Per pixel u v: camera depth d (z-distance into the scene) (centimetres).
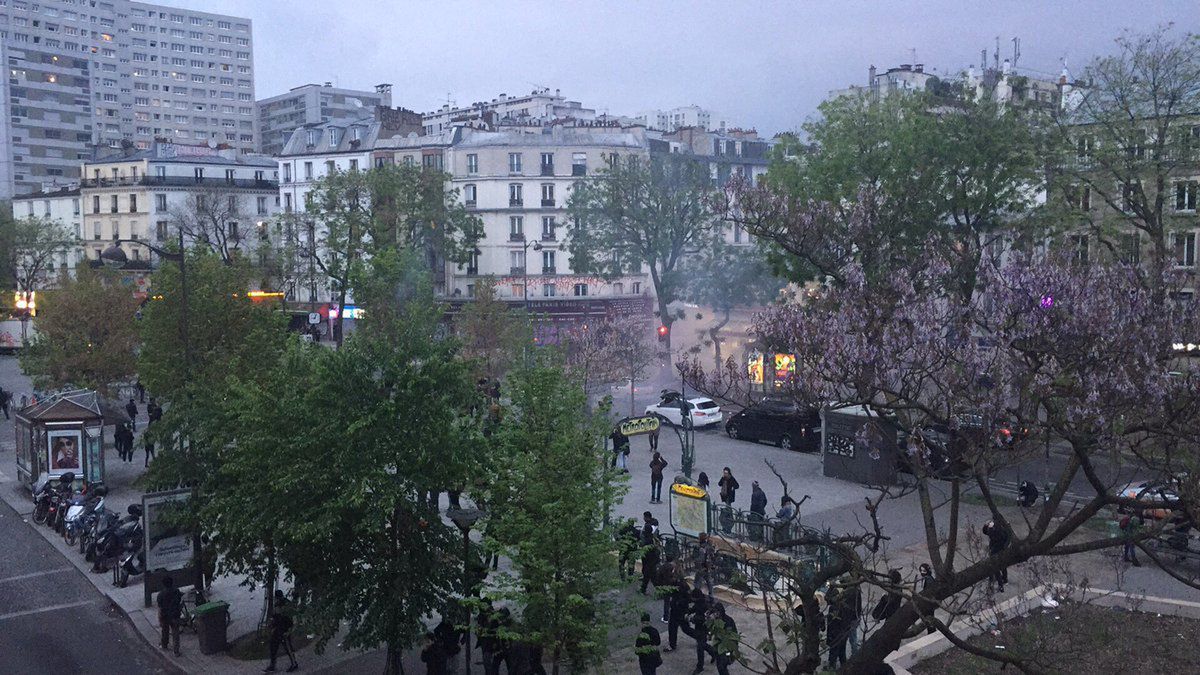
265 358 3275
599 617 1759
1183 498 1205
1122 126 3281
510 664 1731
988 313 1655
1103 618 1878
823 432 3434
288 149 9375
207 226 9462
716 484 3331
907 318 1628
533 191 8012
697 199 5791
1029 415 1444
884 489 1459
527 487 1695
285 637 1997
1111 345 1434
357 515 1864
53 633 2238
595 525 1761
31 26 16050
